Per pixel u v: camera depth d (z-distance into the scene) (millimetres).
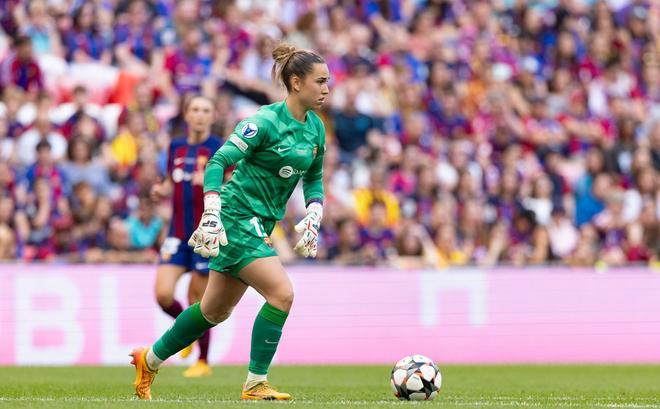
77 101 55125
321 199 22297
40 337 42219
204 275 32594
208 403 20281
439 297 45156
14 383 29688
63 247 48719
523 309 45531
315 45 64000
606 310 45906
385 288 44906
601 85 67500
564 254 56250
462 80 64562
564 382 31969
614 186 59156
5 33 60438
